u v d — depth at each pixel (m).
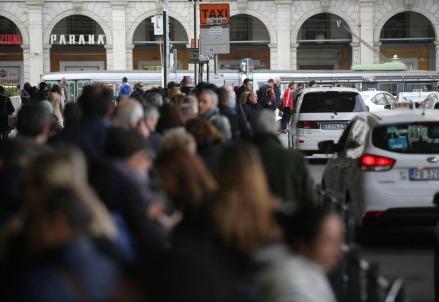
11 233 8.77
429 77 105.56
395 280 10.28
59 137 15.07
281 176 16.02
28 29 123.62
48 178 8.84
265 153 16.16
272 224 9.12
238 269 8.76
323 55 132.12
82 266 7.54
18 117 14.68
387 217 22.58
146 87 104.81
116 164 12.32
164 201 12.80
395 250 23.44
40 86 54.72
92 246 8.35
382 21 126.38
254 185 9.09
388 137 22.92
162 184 10.22
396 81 105.50
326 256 8.30
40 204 7.88
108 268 7.67
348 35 129.38
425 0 126.06
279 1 126.06
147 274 7.16
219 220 9.00
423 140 22.81
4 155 11.90
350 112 46.81
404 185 22.52
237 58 130.50
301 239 8.27
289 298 7.84
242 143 9.42
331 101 47.06
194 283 7.09
